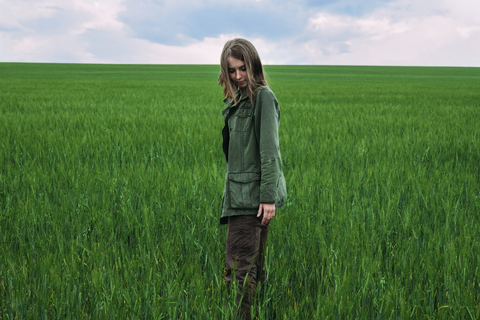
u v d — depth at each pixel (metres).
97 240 3.31
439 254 2.88
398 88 31.20
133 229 3.49
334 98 21.09
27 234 3.32
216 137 8.23
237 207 2.33
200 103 16.94
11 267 2.66
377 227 3.52
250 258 2.39
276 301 2.49
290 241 3.22
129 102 17.47
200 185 4.65
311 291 2.68
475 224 3.57
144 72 62.38
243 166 2.34
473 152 6.95
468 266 2.73
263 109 2.23
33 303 2.37
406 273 2.73
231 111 2.38
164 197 4.23
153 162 6.03
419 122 10.87
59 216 3.67
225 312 2.34
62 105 15.51
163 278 2.58
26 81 35.53
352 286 2.55
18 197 4.14
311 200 4.13
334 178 5.14
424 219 3.71
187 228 3.51
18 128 9.09
